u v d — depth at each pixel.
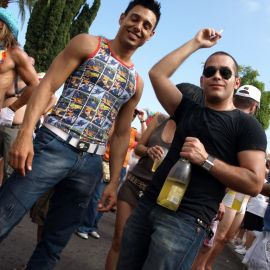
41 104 2.79
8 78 3.98
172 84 2.89
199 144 2.45
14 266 3.93
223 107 2.64
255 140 2.46
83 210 3.08
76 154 2.88
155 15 2.96
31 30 25.38
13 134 4.68
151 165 3.66
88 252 5.30
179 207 2.47
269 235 3.50
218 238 4.72
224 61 2.62
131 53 3.00
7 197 2.75
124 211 3.63
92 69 2.88
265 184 3.50
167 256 2.40
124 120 3.28
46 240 3.05
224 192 2.59
